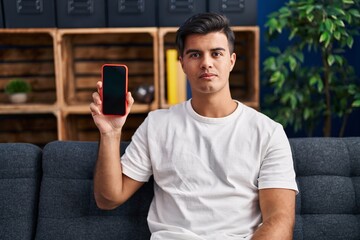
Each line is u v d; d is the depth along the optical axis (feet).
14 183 4.27
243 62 8.07
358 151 4.37
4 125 8.30
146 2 6.97
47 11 6.95
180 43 3.98
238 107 4.03
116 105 3.73
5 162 4.29
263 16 8.48
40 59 8.03
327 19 6.40
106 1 6.98
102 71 3.71
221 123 3.95
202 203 3.80
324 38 6.39
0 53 7.97
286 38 8.45
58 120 7.23
